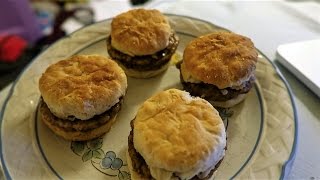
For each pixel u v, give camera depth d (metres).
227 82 0.22
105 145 0.21
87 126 0.21
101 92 0.21
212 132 0.18
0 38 0.42
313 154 0.22
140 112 0.20
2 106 0.23
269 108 0.23
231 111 0.23
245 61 0.22
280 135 0.21
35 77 0.25
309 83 0.25
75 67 0.22
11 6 0.41
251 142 0.21
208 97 0.22
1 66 0.39
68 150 0.21
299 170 0.21
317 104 0.24
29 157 0.21
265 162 0.20
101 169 0.20
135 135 0.19
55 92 0.21
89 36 0.28
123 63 0.25
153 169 0.18
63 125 0.21
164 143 0.18
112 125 0.22
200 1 0.34
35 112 0.23
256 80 0.24
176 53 0.27
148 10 0.26
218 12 0.33
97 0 0.42
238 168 0.20
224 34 0.24
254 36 0.30
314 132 0.23
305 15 0.32
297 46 0.27
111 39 0.25
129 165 0.19
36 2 0.47
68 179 0.20
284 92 0.23
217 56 0.22
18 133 0.22
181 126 0.18
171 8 0.33
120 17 0.26
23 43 0.42
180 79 0.24
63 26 0.42
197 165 0.17
